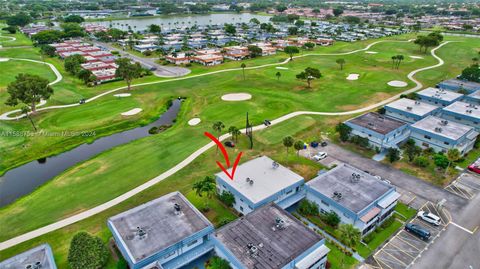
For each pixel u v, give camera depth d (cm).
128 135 10394
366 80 15100
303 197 6650
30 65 18588
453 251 5388
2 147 9412
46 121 11138
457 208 6425
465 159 8212
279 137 9581
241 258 4756
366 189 6344
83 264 4934
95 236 5481
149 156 8719
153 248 5000
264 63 18912
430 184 7200
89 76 15150
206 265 5203
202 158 8506
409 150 7981
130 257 4756
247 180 6606
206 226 5472
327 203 6088
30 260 4934
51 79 16075
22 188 7644
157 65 18738
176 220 5619
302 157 8444
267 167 7238
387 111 10188
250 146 9044
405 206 6512
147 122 11319
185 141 9506
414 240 5659
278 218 5553
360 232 5284
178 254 5188
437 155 7756
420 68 16925
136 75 14475
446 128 8631
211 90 14162
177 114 11938
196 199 6862
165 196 6241
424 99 11194
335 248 5531
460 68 16725
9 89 10788
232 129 8938
